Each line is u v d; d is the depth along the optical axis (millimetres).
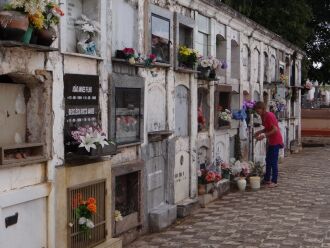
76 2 6852
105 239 7113
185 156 10203
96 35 7027
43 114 6055
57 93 6211
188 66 10000
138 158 8242
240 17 13156
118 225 7625
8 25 5055
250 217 9539
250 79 14922
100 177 6988
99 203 7012
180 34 10258
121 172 7641
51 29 5660
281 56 19422
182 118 10133
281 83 18500
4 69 5371
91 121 6902
